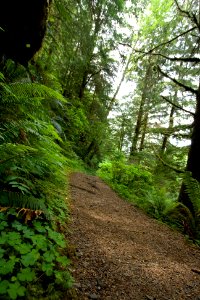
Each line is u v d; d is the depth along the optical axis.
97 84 17.70
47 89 3.63
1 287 1.74
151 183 10.89
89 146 18.62
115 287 2.55
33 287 1.96
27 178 3.57
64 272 2.30
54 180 4.82
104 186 9.95
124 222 5.16
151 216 6.57
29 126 3.69
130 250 3.65
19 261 2.11
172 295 2.70
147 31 8.72
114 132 24.81
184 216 6.02
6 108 3.80
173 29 8.33
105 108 19.61
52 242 2.71
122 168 11.34
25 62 5.94
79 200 5.70
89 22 8.91
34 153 3.27
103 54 13.33
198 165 6.85
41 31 5.42
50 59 8.72
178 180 8.91
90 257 2.98
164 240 4.63
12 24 4.86
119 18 12.27
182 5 8.03
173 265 3.51
